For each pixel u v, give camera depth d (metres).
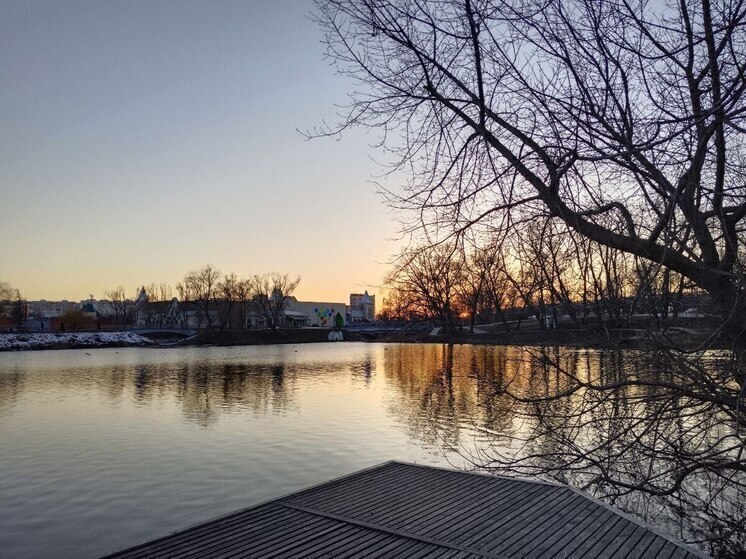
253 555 5.41
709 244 6.34
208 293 101.69
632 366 8.05
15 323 116.94
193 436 19.38
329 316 138.12
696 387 6.84
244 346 87.81
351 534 5.94
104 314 146.75
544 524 6.21
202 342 92.69
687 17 6.12
